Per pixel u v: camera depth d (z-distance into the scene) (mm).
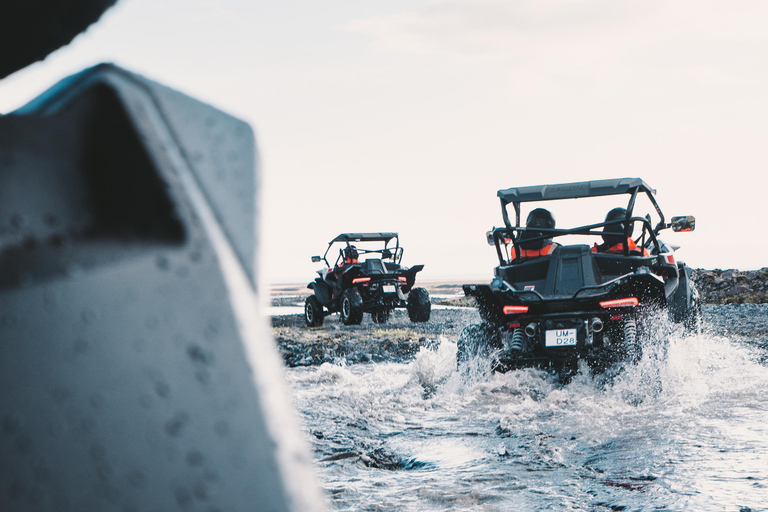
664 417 4094
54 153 382
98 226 392
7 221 368
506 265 6523
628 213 6070
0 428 347
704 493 2594
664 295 5191
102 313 364
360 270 13852
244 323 389
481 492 2715
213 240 398
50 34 387
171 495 346
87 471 346
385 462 3307
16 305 356
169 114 419
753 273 20188
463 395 5117
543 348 5395
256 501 349
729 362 6258
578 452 3365
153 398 359
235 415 365
